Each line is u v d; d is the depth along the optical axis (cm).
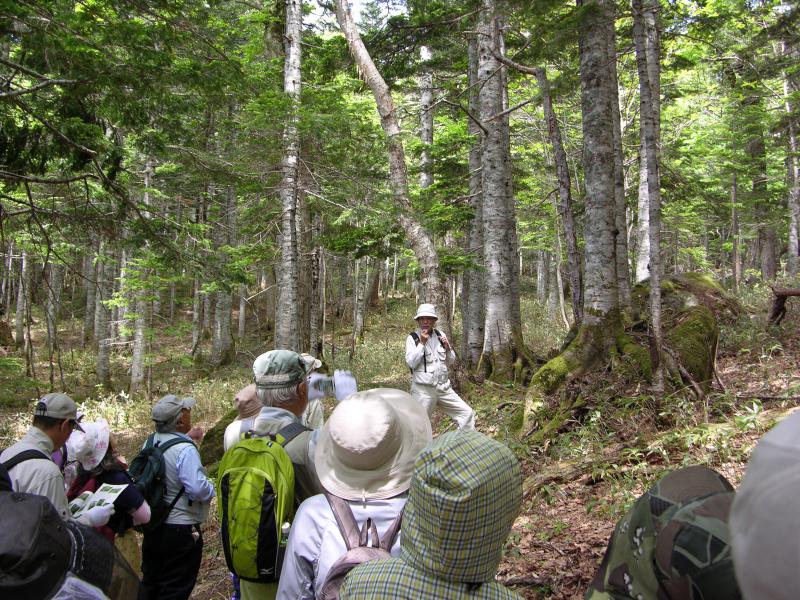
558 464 618
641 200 1389
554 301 2577
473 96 1459
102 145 717
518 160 1712
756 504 90
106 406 1561
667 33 1291
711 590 111
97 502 351
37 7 629
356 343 2344
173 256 891
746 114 2056
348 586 169
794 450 89
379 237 1135
